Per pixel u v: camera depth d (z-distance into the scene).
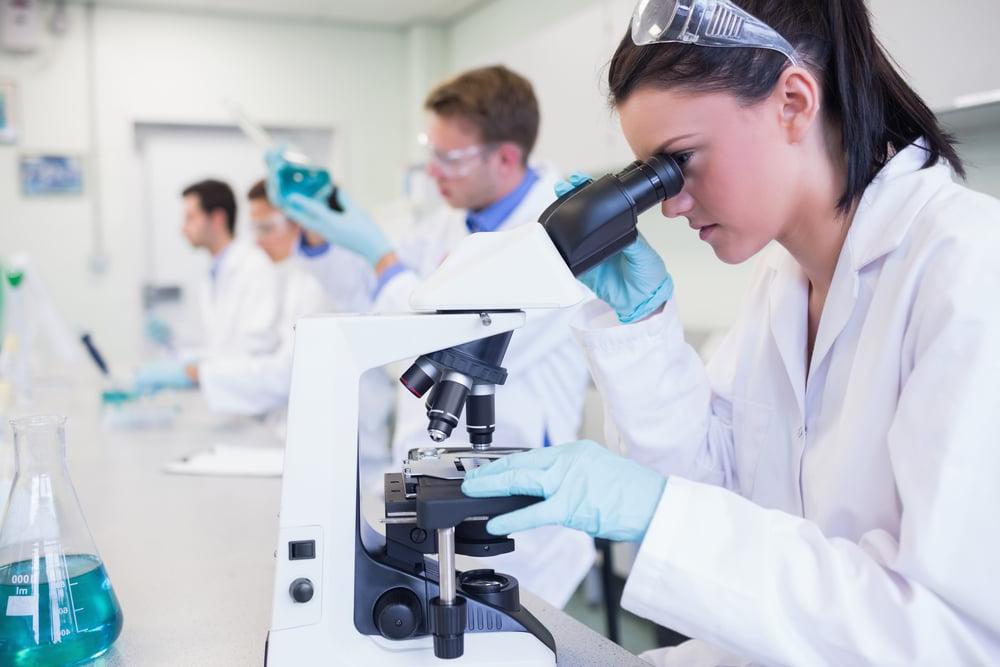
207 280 3.83
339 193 2.13
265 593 1.02
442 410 0.75
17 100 4.67
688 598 0.71
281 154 2.16
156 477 1.69
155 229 5.12
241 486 1.61
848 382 0.91
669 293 1.05
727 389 1.16
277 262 3.07
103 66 4.83
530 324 1.71
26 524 0.79
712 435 1.14
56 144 4.77
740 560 0.71
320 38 5.29
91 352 2.82
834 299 0.92
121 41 4.86
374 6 4.93
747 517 0.74
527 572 1.70
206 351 3.75
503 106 1.91
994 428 0.67
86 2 4.75
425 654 0.76
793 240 0.95
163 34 4.94
